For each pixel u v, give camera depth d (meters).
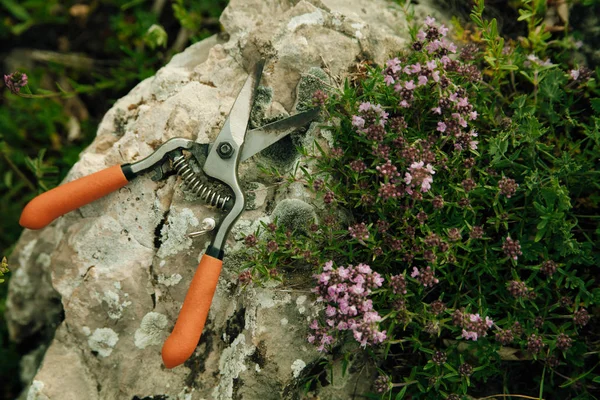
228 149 0.58
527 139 0.59
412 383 0.60
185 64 0.65
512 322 0.58
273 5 0.65
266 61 0.62
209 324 0.61
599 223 0.60
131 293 0.61
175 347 0.56
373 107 0.57
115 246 0.61
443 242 0.56
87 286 0.61
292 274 0.59
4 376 0.74
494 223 0.58
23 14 0.81
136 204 0.61
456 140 0.57
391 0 0.66
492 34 0.60
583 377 0.61
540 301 0.61
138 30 0.78
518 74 0.65
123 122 0.64
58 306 0.68
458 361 0.59
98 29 0.82
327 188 0.58
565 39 0.66
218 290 0.60
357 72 0.62
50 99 0.79
